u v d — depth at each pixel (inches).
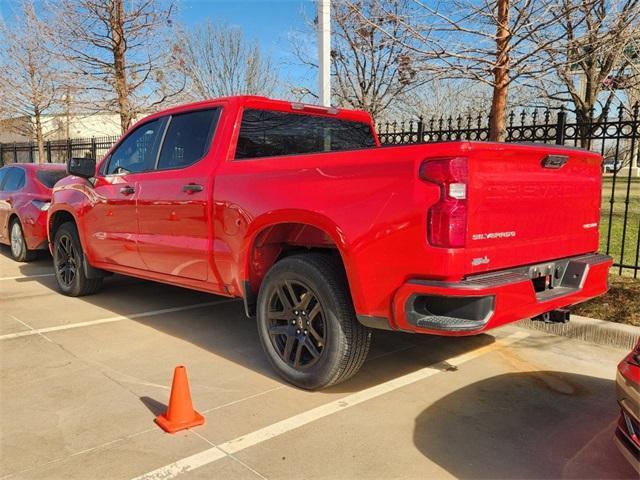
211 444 122.7
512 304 123.6
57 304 246.8
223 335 202.5
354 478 110.3
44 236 321.7
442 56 225.1
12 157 928.9
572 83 337.7
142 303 249.6
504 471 113.3
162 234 196.2
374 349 188.4
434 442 124.6
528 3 210.2
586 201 156.3
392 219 123.6
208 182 174.7
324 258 147.6
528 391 152.9
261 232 158.9
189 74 518.9
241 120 179.8
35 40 629.0
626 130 281.6
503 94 235.1
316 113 202.8
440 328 117.7
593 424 134.0
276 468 113.5
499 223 125.3
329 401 145.8
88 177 229.8
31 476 109.5
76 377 160.9
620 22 200.1
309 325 149.2
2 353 181.2
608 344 189.6
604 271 156.2
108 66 472.1
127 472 111.3
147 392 150.3
